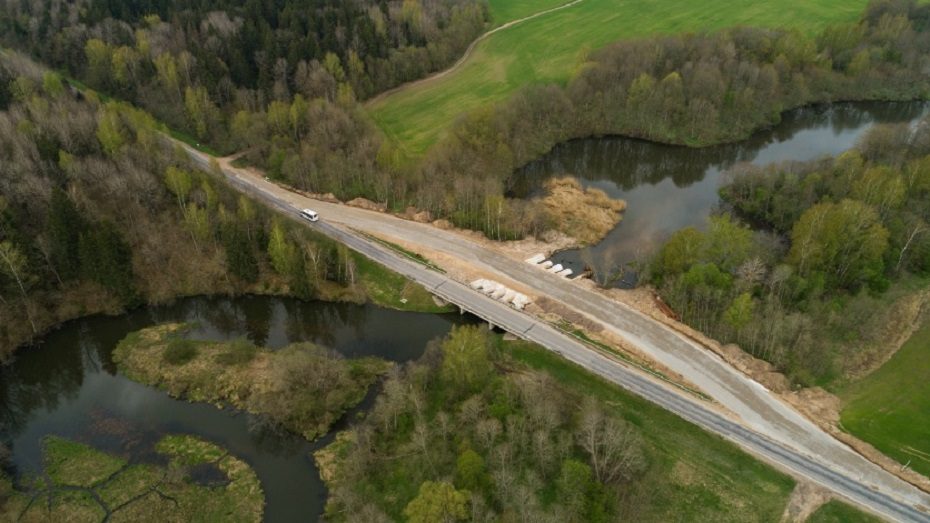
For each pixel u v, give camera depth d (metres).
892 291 119.81
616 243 147.62
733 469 87.62
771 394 98.62
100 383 111.62
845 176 142.62
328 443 97.50
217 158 179.50
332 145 171.00
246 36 194.12
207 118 183.38
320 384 103.88
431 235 145.38
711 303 112.69
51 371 116.81
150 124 169.00
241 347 114.12
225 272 132.25
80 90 199.50
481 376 97.56
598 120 197.00
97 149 150.62
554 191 170.62
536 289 126.19
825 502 82.44
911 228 125.75
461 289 127.00
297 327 126.44
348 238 144.25
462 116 179.00
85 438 100.50
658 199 170.38
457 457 88.75
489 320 118.81
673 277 120.94
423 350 117.25
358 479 89.56
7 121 145.00
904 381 100.62
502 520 78.19
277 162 168.50
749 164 166.12
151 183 138.12
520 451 88.06
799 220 125.62
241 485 91.25
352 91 194.12
